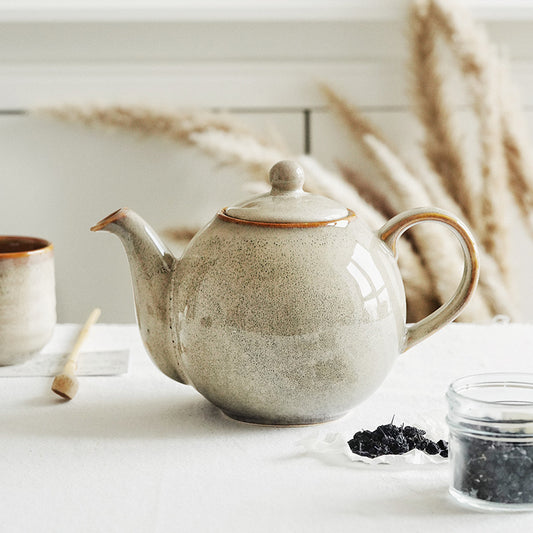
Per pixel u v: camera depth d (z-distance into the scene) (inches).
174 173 67.1
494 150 60.6
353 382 35.4
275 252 34.8
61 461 34.4
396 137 67.4
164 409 37.7
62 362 41.2
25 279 39.8
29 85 65.1
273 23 65.3
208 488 33.1
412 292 59.0
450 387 32.9
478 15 64.0
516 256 69.0
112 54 65.4
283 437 35.8
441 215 36.5
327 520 31.8
